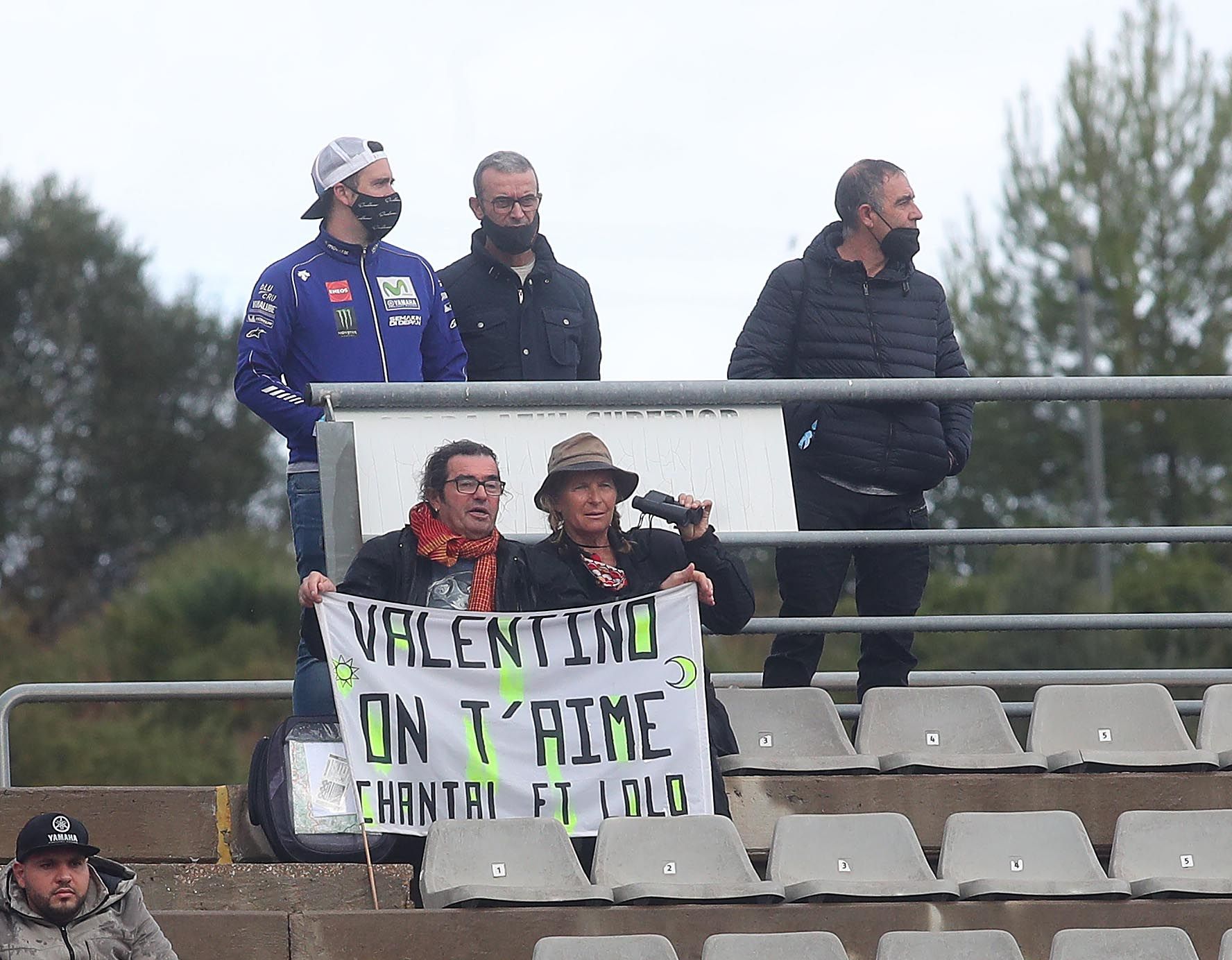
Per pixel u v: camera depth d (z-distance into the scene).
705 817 20.59
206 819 20.44
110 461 131.50
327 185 23.61
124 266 136.38
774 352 24.59
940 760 22.64
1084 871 21.16
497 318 25.30
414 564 21.25
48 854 17.81
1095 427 85.12
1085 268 86.38
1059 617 25.08
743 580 21.78
